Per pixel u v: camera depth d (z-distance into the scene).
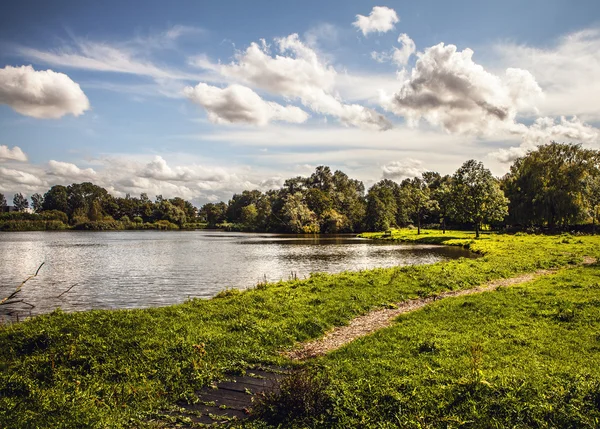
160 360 13.59
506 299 20.86
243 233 151.88
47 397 11.10
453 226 125.06
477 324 16.52
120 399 11.20
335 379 11.34
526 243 58.00
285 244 86.19
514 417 8.95
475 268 33.12
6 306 27.45
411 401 9.83
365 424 9.15
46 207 198.00
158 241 100.56
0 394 11.36
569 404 9.09
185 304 21.88
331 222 145.38
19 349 14.51
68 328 16.38
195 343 14.77
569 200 77.38
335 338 16.38
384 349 14.02
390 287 25.67
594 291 21.86
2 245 84.44
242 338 15.63
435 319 17.69
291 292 24.56
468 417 9.07
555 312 17.77
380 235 106.38
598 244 52.47
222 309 20.02
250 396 11.34
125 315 18.81
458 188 84.81
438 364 12.18
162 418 10.28
